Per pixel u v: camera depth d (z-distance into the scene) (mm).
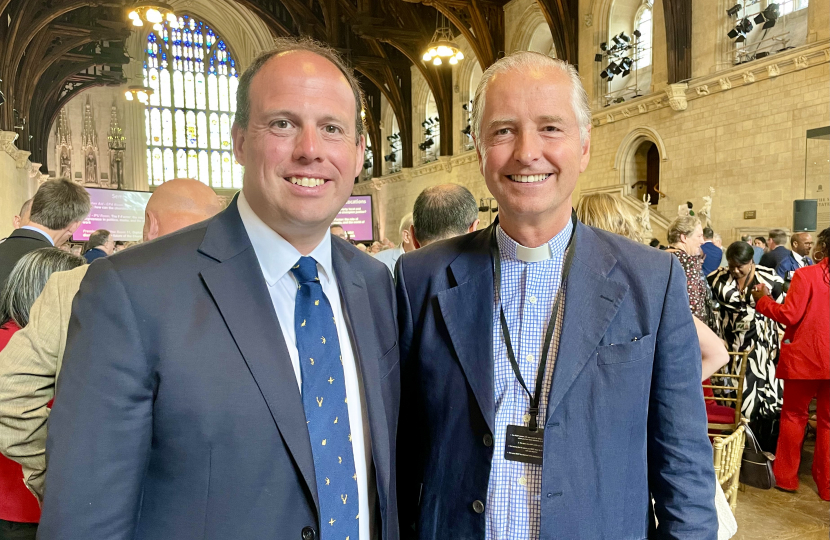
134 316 1063
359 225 22047
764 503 3980
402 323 1597
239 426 1092
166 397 1066
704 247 6164
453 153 23219
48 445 999
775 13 12055
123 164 27625
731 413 3904
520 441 1362
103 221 17906
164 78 32125
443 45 16141
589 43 16969
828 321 3752
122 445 1017
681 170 14203
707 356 2188
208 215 2303
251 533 1087
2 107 15133
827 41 10758
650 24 15875
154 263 1125
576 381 1348
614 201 2650
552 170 1349
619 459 1347
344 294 1376
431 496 1463
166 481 1078
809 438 5355
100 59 21688
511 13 19625
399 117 26000
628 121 15758
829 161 6961
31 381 1597
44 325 1615
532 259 1453
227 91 33344
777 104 11875
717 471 2521
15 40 15391
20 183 17484
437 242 1683
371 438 1307
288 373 1161
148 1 12016
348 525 1222
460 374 1445
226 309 1138
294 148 1160
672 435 1396
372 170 30172
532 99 1327
